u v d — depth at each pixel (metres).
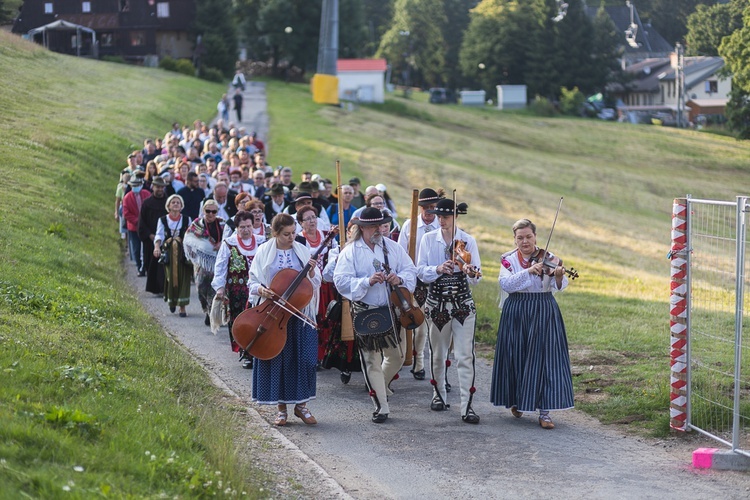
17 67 56.12
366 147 63.31
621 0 160.12
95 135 39.72
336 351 13.75
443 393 12.41
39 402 8.88
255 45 127.06
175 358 13.26
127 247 25.58
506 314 11.70
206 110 70.94
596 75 133.62
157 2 112.50
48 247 19.59
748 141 84.75
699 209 13.51
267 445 10.48
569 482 9.52
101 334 13.10
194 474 8.09
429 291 12.09
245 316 11.24
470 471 9.88
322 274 13.43
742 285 10.14
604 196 63.09
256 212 14.99
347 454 10.48
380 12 194.12
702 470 9.92
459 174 57.94
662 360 14.46
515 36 137.62
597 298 21.94
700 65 123.88
